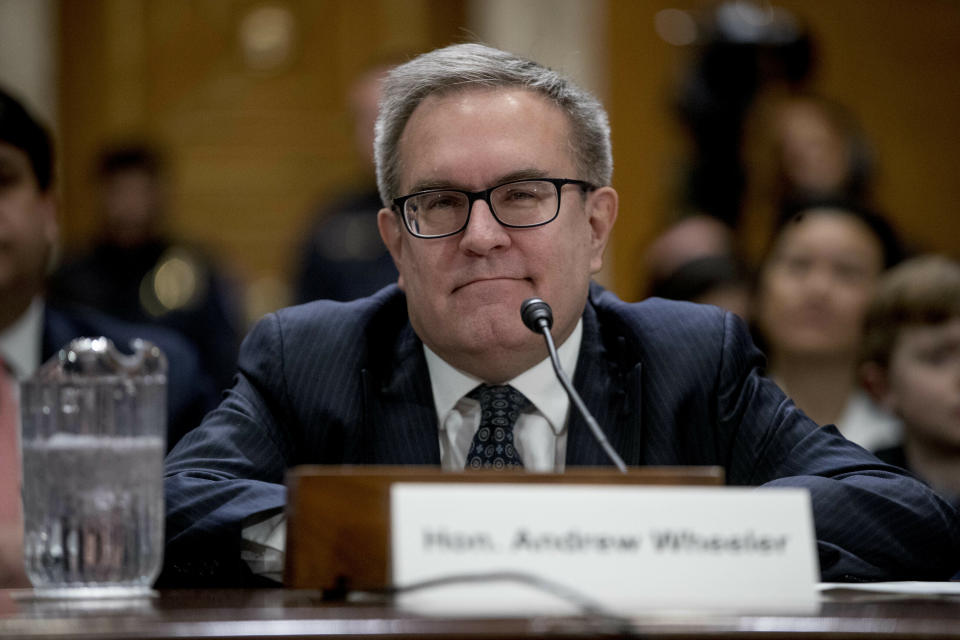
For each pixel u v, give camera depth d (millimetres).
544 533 2346
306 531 2453
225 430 3572
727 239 7387
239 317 9344
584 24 10281
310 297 8266
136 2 11258
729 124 8914
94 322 5469
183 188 11141
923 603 2475
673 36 10227
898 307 5289
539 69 3547
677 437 3645
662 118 10133
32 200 4961
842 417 6488
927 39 10469
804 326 6445
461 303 3412
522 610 2266
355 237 8234
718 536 2404
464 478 2426
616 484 2438
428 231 3441
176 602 2488
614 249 10117
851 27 10438
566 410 3592
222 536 3016
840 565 3105
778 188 8586
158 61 11242
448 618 2137
